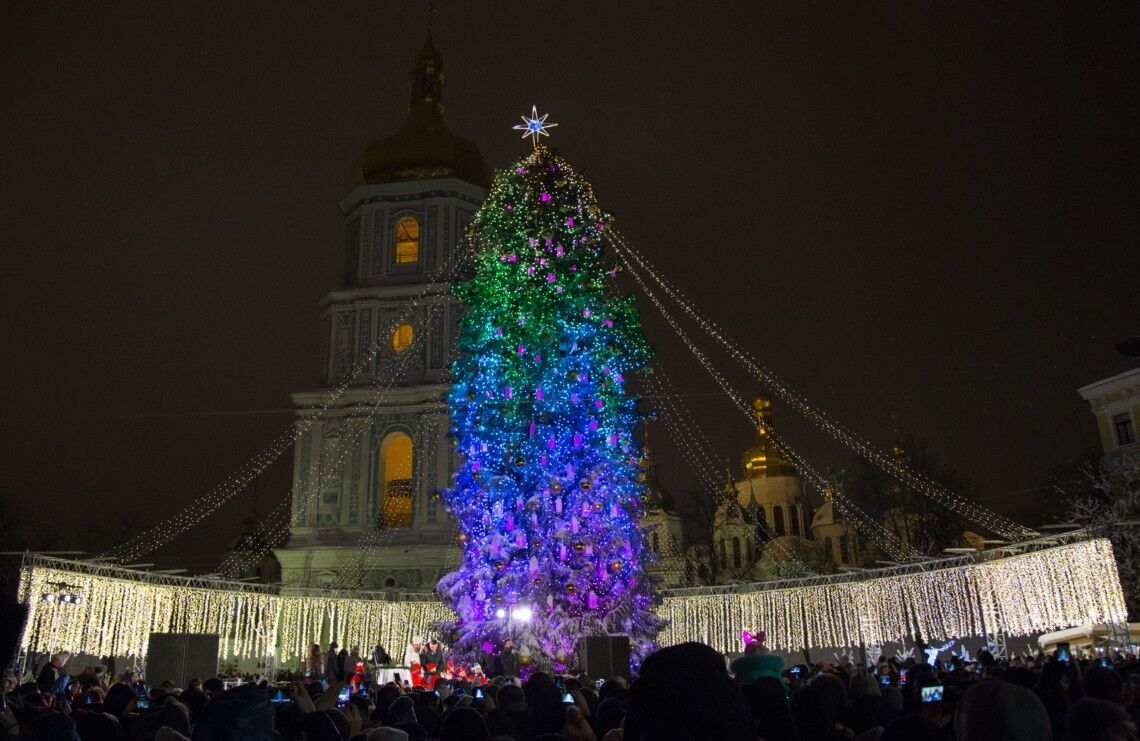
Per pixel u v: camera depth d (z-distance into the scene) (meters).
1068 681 12.56
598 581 26.59
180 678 21.77
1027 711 4.49
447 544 53.31
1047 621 29.78
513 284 28.86
